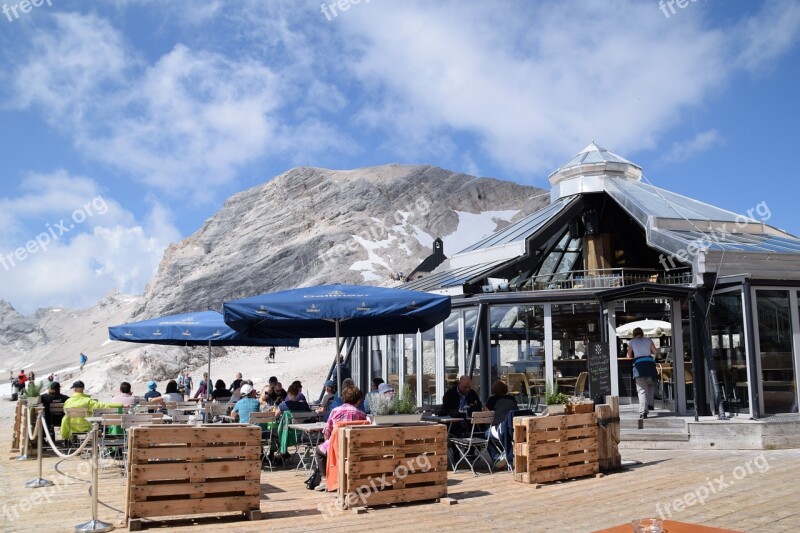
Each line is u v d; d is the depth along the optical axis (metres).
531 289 18.70
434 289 18.55
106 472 11.71
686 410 15.20
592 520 7.77
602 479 10.45
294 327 14.29
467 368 17.27
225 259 160.88
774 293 14.39
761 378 13.88
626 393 17.72
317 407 14.37
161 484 7.70
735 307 14.34
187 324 15.56
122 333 15.51
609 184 20.19
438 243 96.81
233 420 12.58
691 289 14.81
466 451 11.88
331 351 62.47
